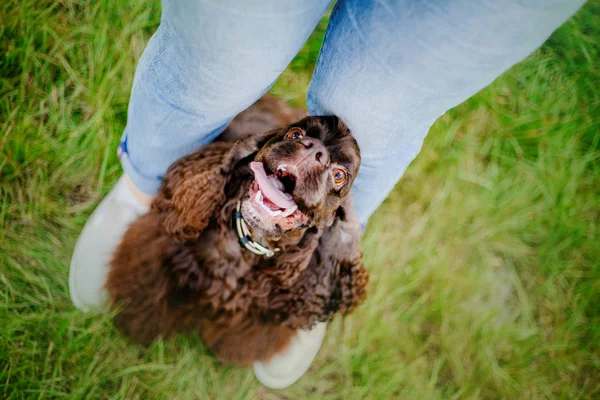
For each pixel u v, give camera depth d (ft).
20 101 3.19
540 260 3.72
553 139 3.78
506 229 3.70
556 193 3.74
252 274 2.87
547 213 3.73
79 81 3.31
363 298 3.11
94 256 3.00
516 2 1.86
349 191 2.64
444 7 1.94
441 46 2.02
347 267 2.93
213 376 3.17
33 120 3.21
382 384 3.34
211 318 2.99
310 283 2.94
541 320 3.65
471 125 3.76
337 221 2.78
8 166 3.13
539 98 3.85
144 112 2.52
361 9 2.10
